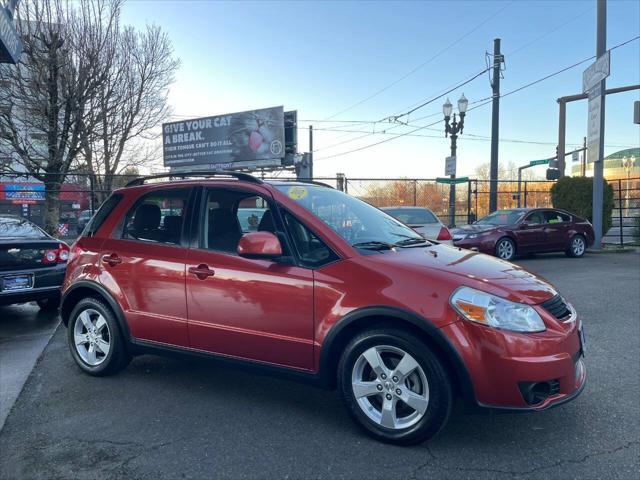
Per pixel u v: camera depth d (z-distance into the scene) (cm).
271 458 310
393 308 314
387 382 322
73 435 343
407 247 386
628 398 393
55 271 659
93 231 471
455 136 1878
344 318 329
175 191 431
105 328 455
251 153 2589
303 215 371
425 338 313
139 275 425
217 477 290
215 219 409
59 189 1357
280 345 357
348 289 332
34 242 648
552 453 311
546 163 2370
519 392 297
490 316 301
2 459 313
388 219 456
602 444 322
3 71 1277
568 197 1691
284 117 2578
